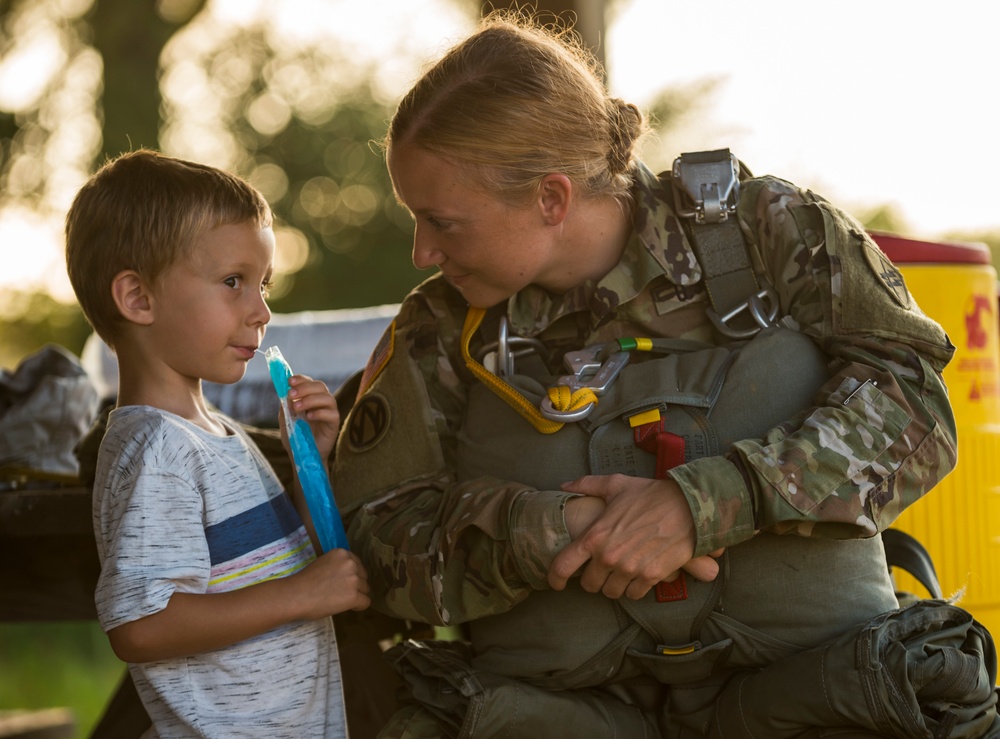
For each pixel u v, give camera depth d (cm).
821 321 169
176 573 149
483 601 163
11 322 1164
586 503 159
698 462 155
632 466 163
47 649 752
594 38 375
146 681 157
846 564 161
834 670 150
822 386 165
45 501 205
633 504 154
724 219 175
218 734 155
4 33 1141
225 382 165
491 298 178
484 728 160
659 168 1148
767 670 157
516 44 174
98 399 257
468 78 169
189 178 162
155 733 157
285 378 179
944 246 227
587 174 173
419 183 169
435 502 177
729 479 153
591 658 163
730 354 170
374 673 210
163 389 164
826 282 168
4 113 1146
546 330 183
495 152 165
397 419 186
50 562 224
